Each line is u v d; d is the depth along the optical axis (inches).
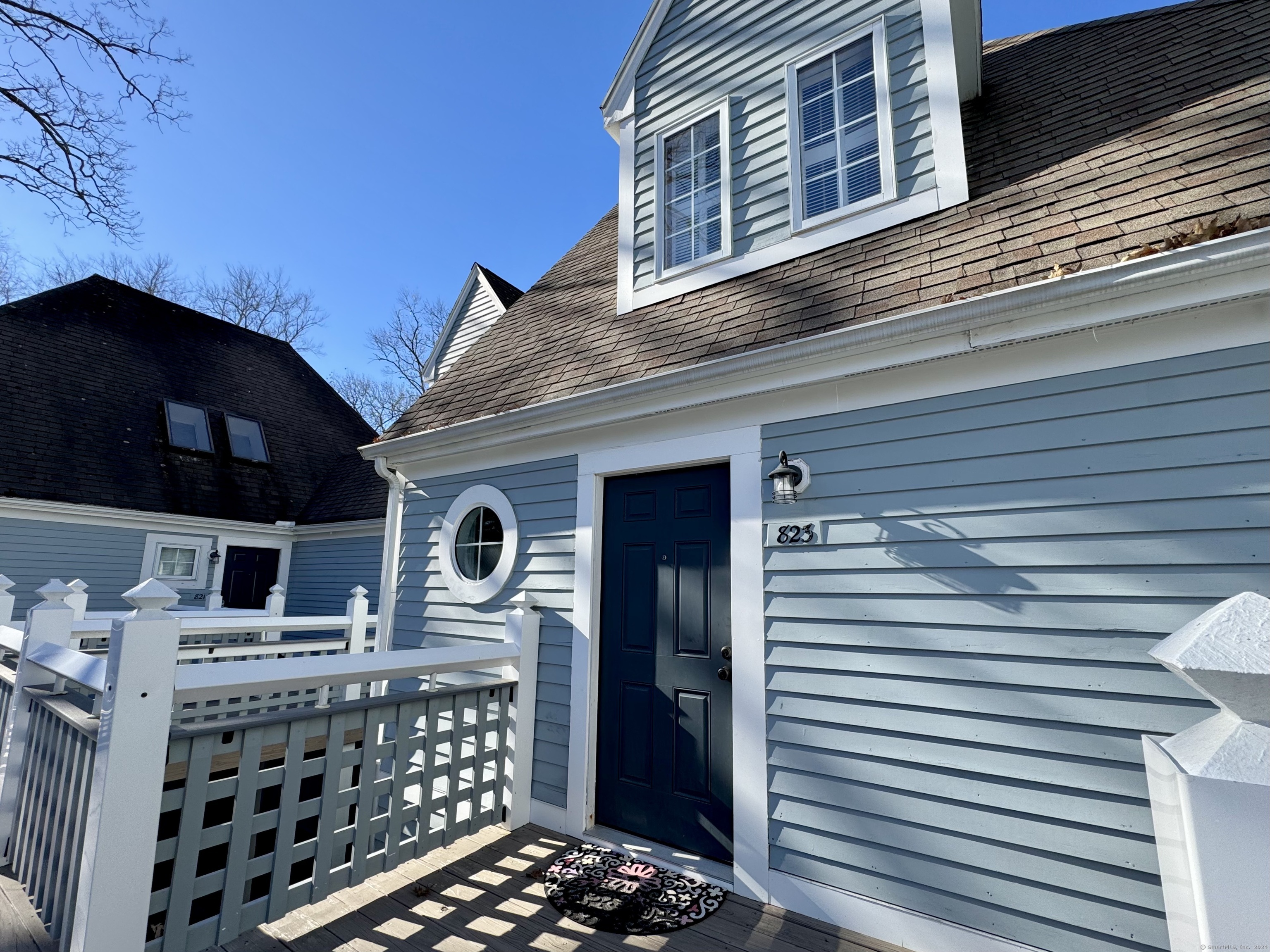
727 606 128.6
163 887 161.6
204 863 167.3
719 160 164.6
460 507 186.5
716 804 122.4
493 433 169.2
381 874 116.8
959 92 156.7
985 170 130.9
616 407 143.8
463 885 112.9
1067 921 85.1
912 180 131.6
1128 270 86.6
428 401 204.8
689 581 134.9
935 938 93.4
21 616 299.7
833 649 111.0
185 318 481.1
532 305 223.5
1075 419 96.4
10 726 119.2
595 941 96.0
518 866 120.7
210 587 369.4
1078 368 97.3
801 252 142.4
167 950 83.0
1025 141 133.3
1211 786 33.8
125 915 78.2
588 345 168.9
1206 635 37.2
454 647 134.0
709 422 135.0
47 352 370.3
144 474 358.6
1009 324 98.8
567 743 144.2
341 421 533.3
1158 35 149.9
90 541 327.3
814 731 110.1
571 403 146.7
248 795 93.2
